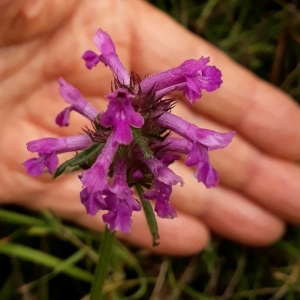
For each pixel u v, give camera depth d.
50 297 0.19
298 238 0.21
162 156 0.12
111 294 0.18
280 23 0.21
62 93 0.12
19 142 0.18
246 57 0.21
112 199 0.11
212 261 0.20
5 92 0.18
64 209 0.19
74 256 0.18
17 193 0.19
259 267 0.20
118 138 0.10
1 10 0.15
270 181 0.19
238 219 0.20
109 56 0.12
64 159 0.18
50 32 0.17
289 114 0.19
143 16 0.18
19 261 0.19
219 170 0.19
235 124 0.19
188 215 0.20
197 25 0.21
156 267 0.20
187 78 0.11
